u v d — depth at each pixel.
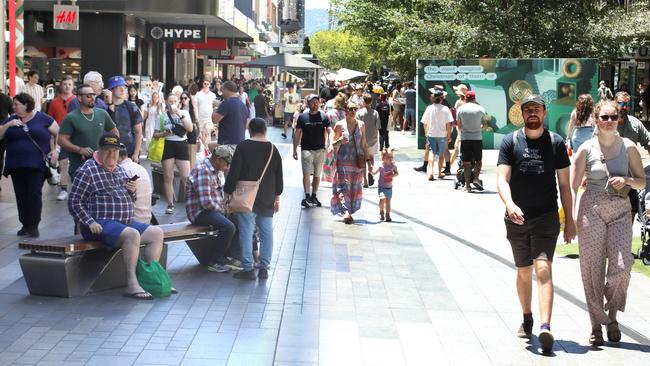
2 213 13.59
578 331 8.16
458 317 8.55
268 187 9.77
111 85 13.08
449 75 25.58
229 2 33.72
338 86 34.78
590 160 7.72
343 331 7.89
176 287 9.30
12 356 6.83
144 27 32.56
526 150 7.52
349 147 13.80
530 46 28.28
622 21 28.42
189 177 10.04
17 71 18.48
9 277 9.46
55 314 8.06
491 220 14.67
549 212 7.51
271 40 84.38
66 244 8.57
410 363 7.08
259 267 9.89
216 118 14.18
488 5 28.75
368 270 10.53
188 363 6.80
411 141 31.92
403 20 31.17
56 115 15.00
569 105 25.17
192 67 47.41
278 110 39.56
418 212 15.43
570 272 10.63
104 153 8.89
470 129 18.20
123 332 7.57
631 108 41.81
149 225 9.09
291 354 7.15
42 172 11.72
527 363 7.16
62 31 30.20
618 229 7.70
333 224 13.82
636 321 8.50
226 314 8.29
